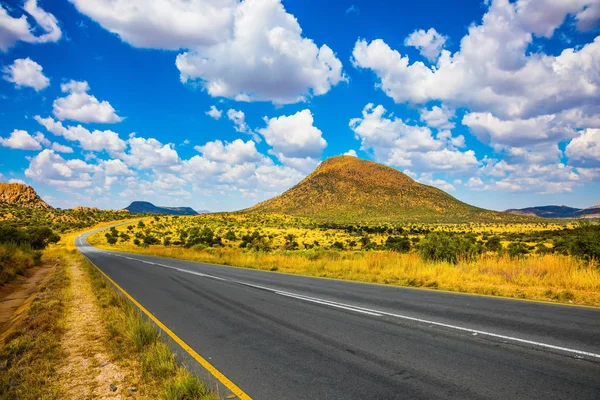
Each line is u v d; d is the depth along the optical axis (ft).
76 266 72.49
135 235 348.18
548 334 17.80
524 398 11.29
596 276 31.53
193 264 79.41
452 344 16.96
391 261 53.06
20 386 13.56
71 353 17.89
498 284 34.55
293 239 302.66
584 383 12.13
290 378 13.87
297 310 26.37
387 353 16.12
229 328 21.93
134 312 24.59
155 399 12.66
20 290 43.78
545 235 249.34
